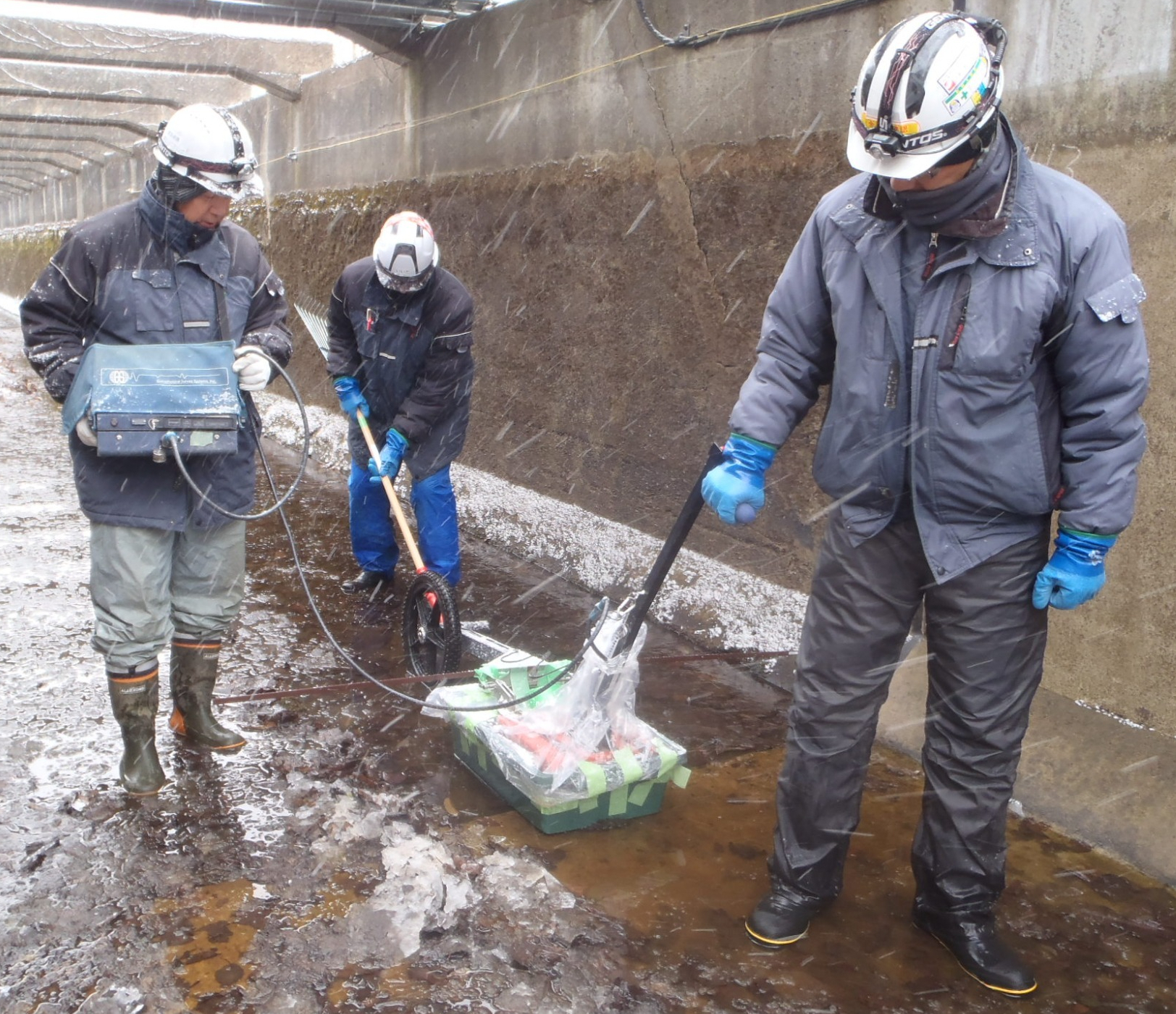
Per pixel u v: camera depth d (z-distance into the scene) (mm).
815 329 2643
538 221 5910
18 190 24219
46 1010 2418
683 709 4160
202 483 3309
